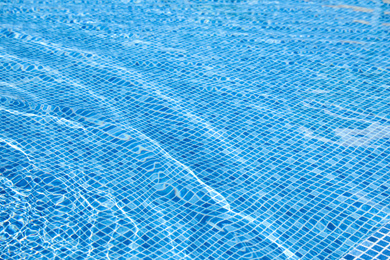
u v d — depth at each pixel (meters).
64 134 2.36
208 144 2.36
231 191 2.04
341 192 2.00
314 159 2.23
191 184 2.07
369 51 3.40
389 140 2.34
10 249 1.66
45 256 1.65
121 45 3.52
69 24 3.89
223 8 4.37
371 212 1.88
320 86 2.91
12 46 3.39
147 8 4.33
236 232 1.81
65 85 2.87
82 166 2.14
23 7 4.23
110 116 2.57
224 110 2.66
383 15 4.12
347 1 4.52
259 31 3.84
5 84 2.82
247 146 2.34
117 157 2.22
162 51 3.44
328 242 1.75
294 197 1.99
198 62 3.26
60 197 1.93
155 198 1.98
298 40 3.64
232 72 3.12
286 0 4.57
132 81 2.96
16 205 1.85
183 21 4.04
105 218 1.85
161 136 2.41
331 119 2.55
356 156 2.23
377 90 2.84
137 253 1.70
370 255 1.68
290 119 2.56
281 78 3.03
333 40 3.62
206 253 1.71
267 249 1.73
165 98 2.78
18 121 2.42
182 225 1.84
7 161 2.10
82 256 1.67
